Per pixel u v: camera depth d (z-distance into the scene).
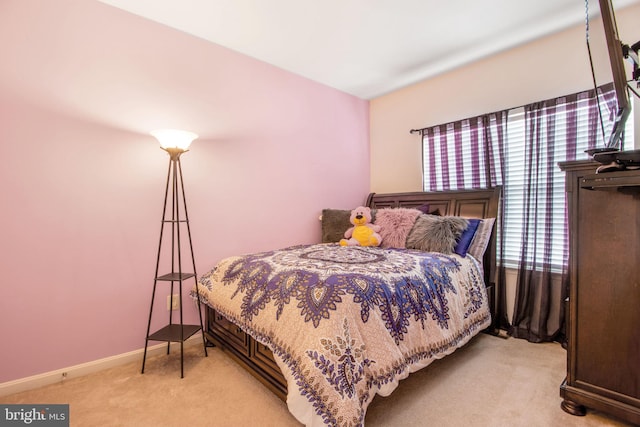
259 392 1.81
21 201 1.83
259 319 1.71
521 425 1.49
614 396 1.43
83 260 2.03
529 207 2.54
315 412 1.26
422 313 1.75
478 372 1.98
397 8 2.14
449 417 1.55
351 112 3.73
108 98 2.11
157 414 1.61
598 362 1.48
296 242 3.19
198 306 2.37
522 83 2.64
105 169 2.11
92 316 2.06
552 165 2.44
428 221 2.60
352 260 2.04
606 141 1.98
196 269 2.53
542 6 2.12
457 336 1.95
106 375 2.01
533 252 2.52
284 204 3.09
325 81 3.36
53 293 1.93
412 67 3.04
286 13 2.20
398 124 3.63
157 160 2.32
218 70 2.62
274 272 1.87
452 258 2.26
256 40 2.56
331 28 2.38
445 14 2.21
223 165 2.67
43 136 1.90
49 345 1.92
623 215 1.41
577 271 1.54
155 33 2.29
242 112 2.78
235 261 2.30
